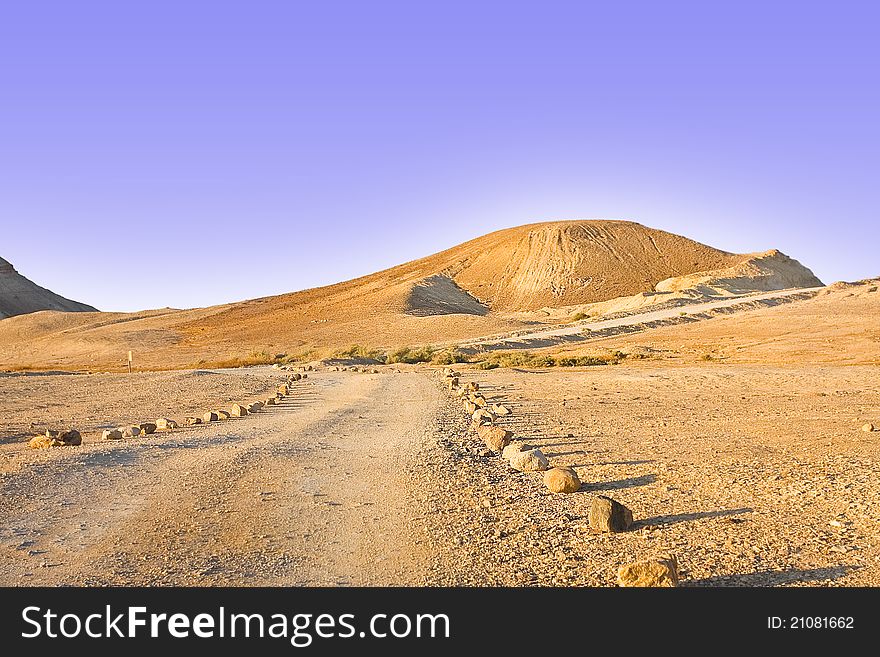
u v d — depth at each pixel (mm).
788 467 12180
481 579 7125
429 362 68812
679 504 9859
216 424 20328
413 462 13375
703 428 17453
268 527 8844
